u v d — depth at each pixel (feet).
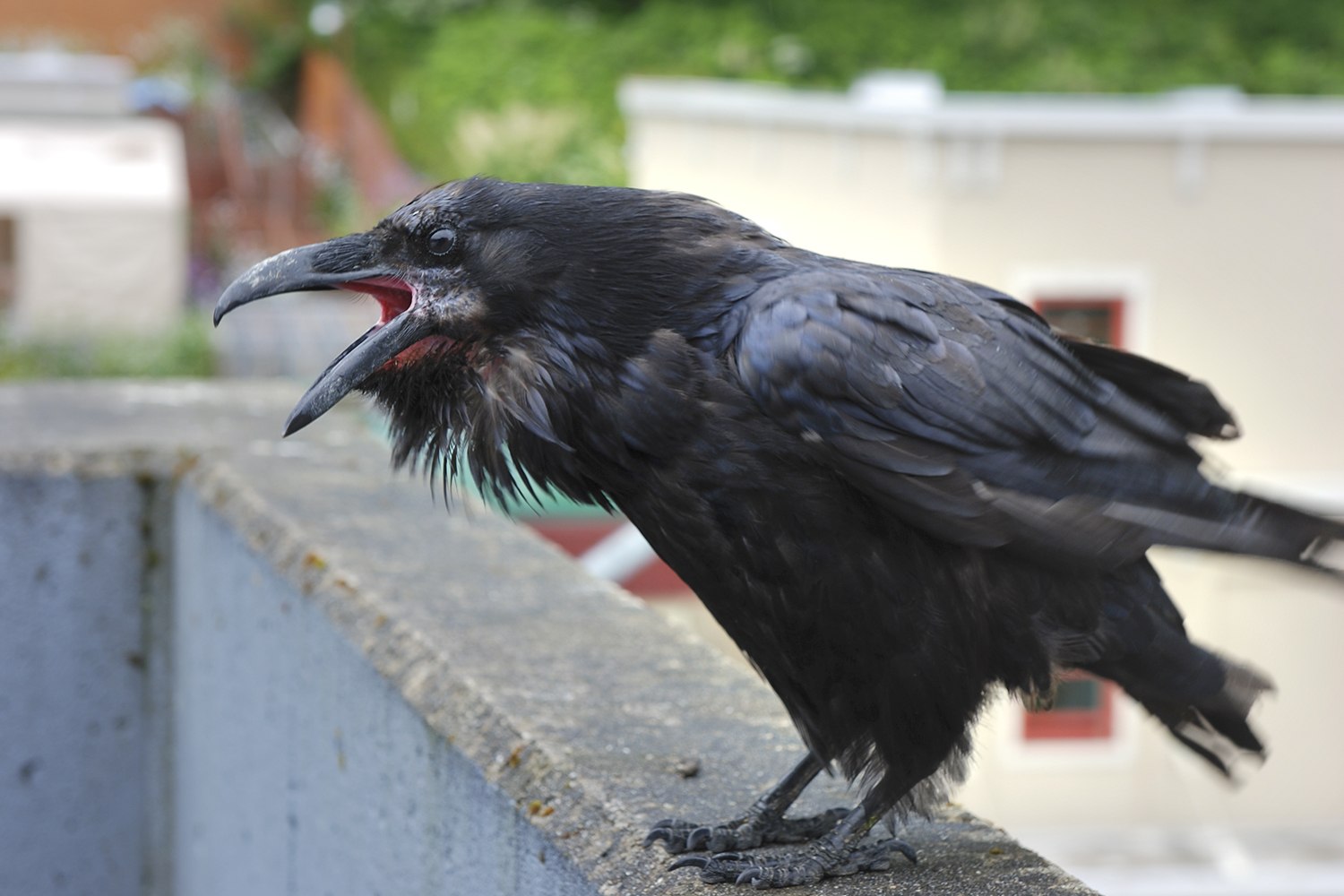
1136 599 13.07
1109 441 12.79
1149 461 12.80
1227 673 13.42
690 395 12.78
